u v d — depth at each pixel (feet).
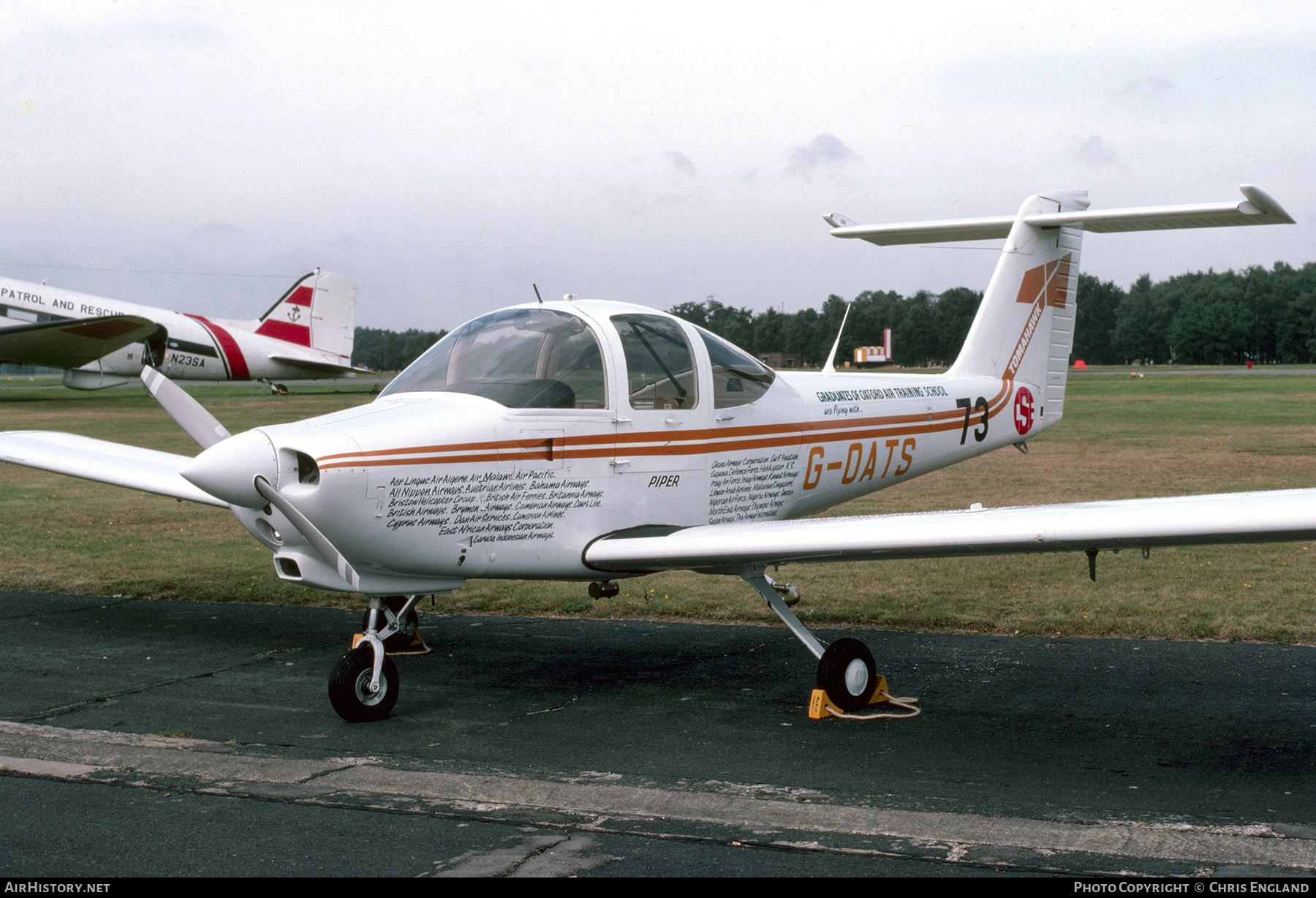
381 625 14.28
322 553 12.96
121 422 68.85
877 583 22.09
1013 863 8.82
